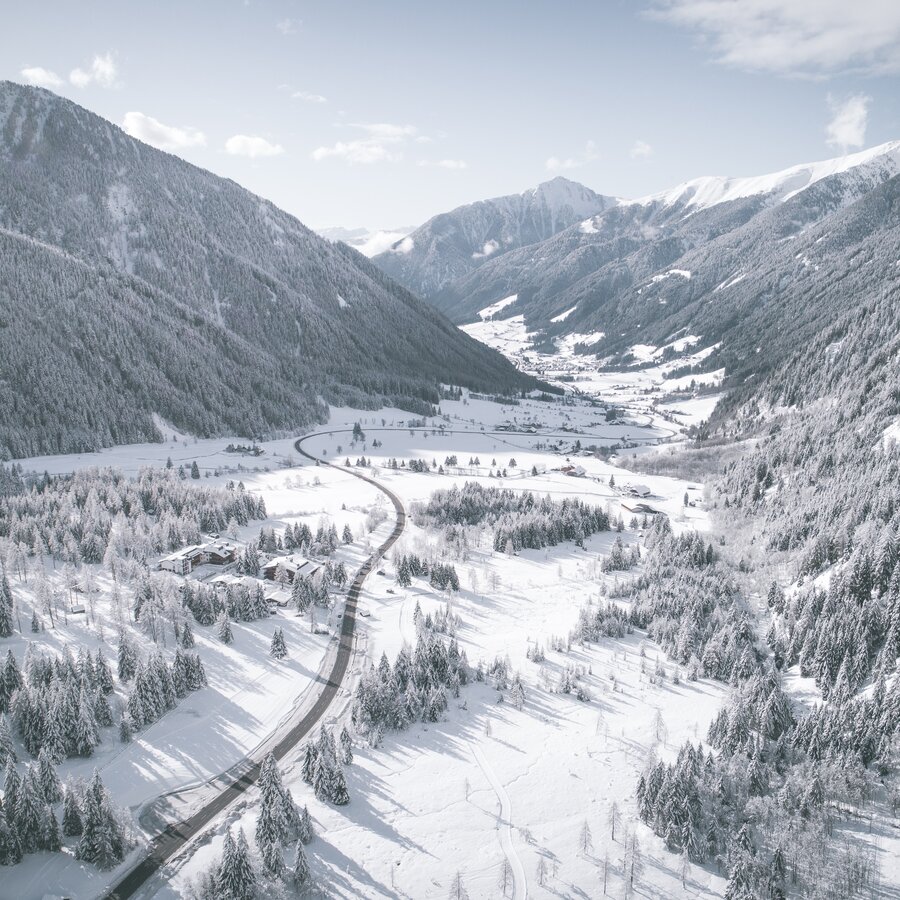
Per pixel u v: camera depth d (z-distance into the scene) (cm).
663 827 9131
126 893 8038
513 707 11912
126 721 10538
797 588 15112
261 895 7819
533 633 14638
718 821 9188
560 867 8669
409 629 14512
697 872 8712
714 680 12800
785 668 12812
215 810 9369
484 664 13212
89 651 11762
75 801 8725
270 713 11488
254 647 13375
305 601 14875
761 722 10844
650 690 12462
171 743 10588
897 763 9656
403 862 8612
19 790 8450
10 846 8294
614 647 14038
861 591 12825
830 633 12038
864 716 10038
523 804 9669
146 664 11762
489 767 10375
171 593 14038
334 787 9469
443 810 9488
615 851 8956
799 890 8312
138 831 8944
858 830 9012
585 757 10638
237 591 14400
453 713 11694
